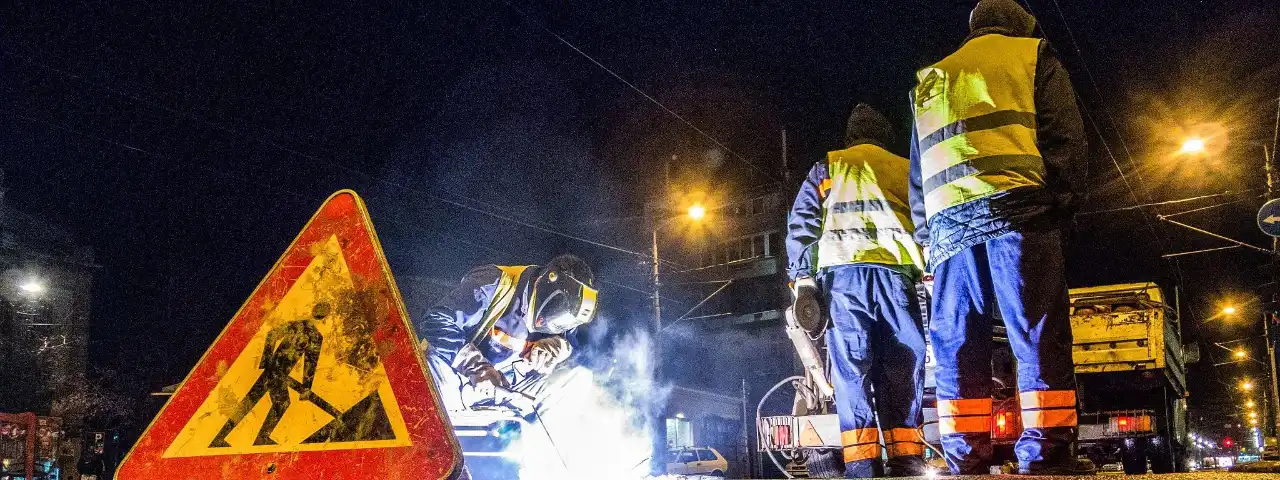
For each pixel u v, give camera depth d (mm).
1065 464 3873
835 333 5449
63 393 31016
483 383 5457
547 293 5965
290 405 2889
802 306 5641
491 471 5426
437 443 2719
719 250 41656
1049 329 3930
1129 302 10609
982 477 3535
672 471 24719
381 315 2896
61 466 21969
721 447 36375
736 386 40469
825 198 5703
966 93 4211
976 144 4125
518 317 6023
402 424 2768
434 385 2783
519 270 6133
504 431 5387
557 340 6141
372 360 2857
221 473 2863
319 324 2939
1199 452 21578
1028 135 4082
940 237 4238
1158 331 10312
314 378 2893
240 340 2982
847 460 5289
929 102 4363
